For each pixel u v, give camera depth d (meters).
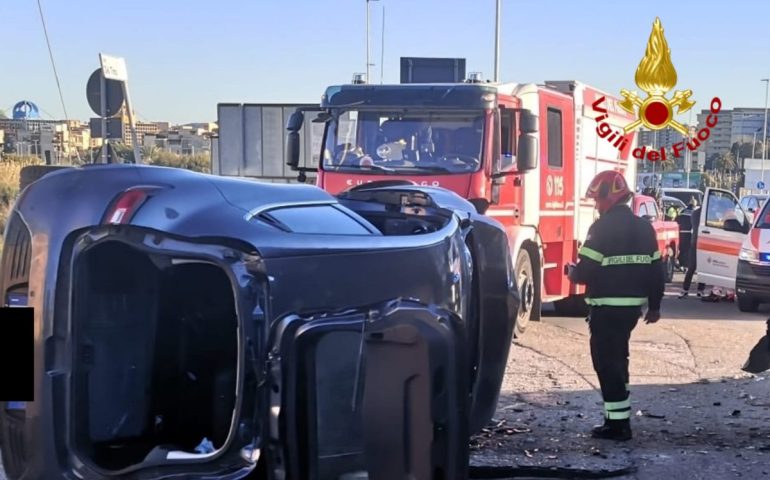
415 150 9.28
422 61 12.76
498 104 9.33
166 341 3.45
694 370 8.38
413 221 4.91
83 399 3.27
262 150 20.66
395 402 3.26
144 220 3.26
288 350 3.25
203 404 3.43
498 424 6.33
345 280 3.60
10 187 18.53
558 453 5.67
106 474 3.22
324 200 4.12
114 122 10.83
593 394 7.30
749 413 6.75
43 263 3.24
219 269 3.41
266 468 3.22
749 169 57.50
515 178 9.70
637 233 6.00
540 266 10.60
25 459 3.28
